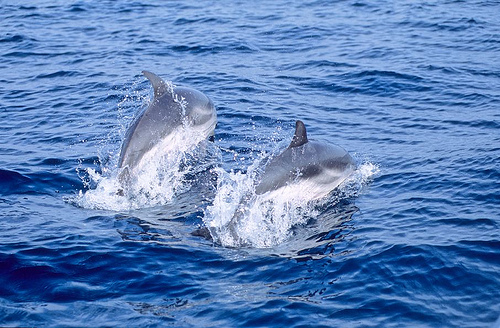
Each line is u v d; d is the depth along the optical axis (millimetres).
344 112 16203
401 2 26578
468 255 9742
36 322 8625
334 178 11797
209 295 9164
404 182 12320
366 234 10594
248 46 21609
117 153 13992
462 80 18062
